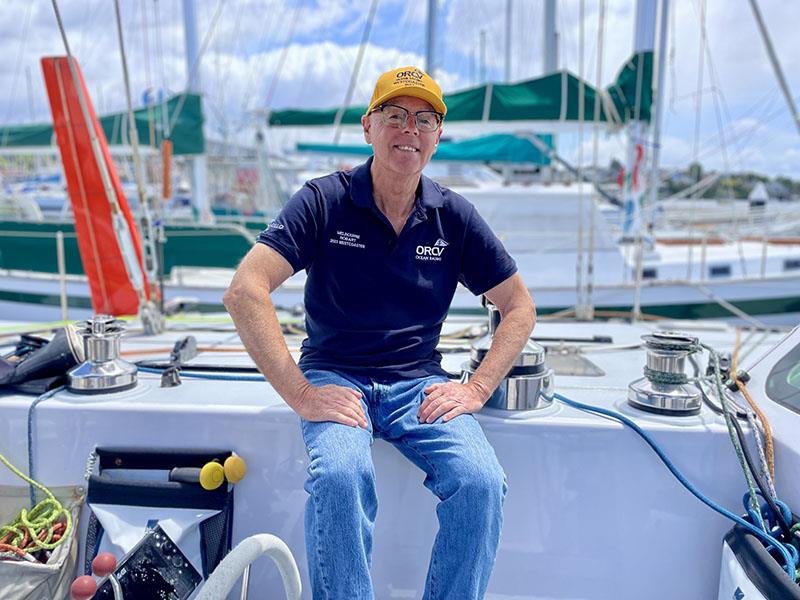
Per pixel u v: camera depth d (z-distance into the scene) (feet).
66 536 4.94
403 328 5.45
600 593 5.13
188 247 20.81
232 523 5.32
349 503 4.21
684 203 27.02
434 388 5.10
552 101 17.63
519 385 5.35
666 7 16.51
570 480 5.12
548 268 20.08
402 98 5.20
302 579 5.32
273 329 4.89
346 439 4.50
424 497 5.19
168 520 5.03
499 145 21.85
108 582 4.55
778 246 23.98
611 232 22.43
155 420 5.36
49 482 5.44
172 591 4.81
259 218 23.76
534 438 5.13
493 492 4.37
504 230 20.66
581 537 5.14
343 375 5.32
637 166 18.69
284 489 5.32
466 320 10.89
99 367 5.77
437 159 21.71
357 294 5.34
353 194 5.29
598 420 5.15
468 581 4.35
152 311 9.18
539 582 5.18
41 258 20.77
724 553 4.60
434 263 5.48
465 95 18.33
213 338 8.86
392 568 5.25
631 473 5.06
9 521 5.34
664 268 20.97
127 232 8.89
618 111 17.60
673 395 5.25
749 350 8.42
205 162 24.76
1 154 26.11
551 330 9.80
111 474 5.38
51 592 4.73
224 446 5.35
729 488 4.99
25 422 5.44
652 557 5.07
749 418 5.05
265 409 5.31
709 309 19.45
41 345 6.76
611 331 9.75
